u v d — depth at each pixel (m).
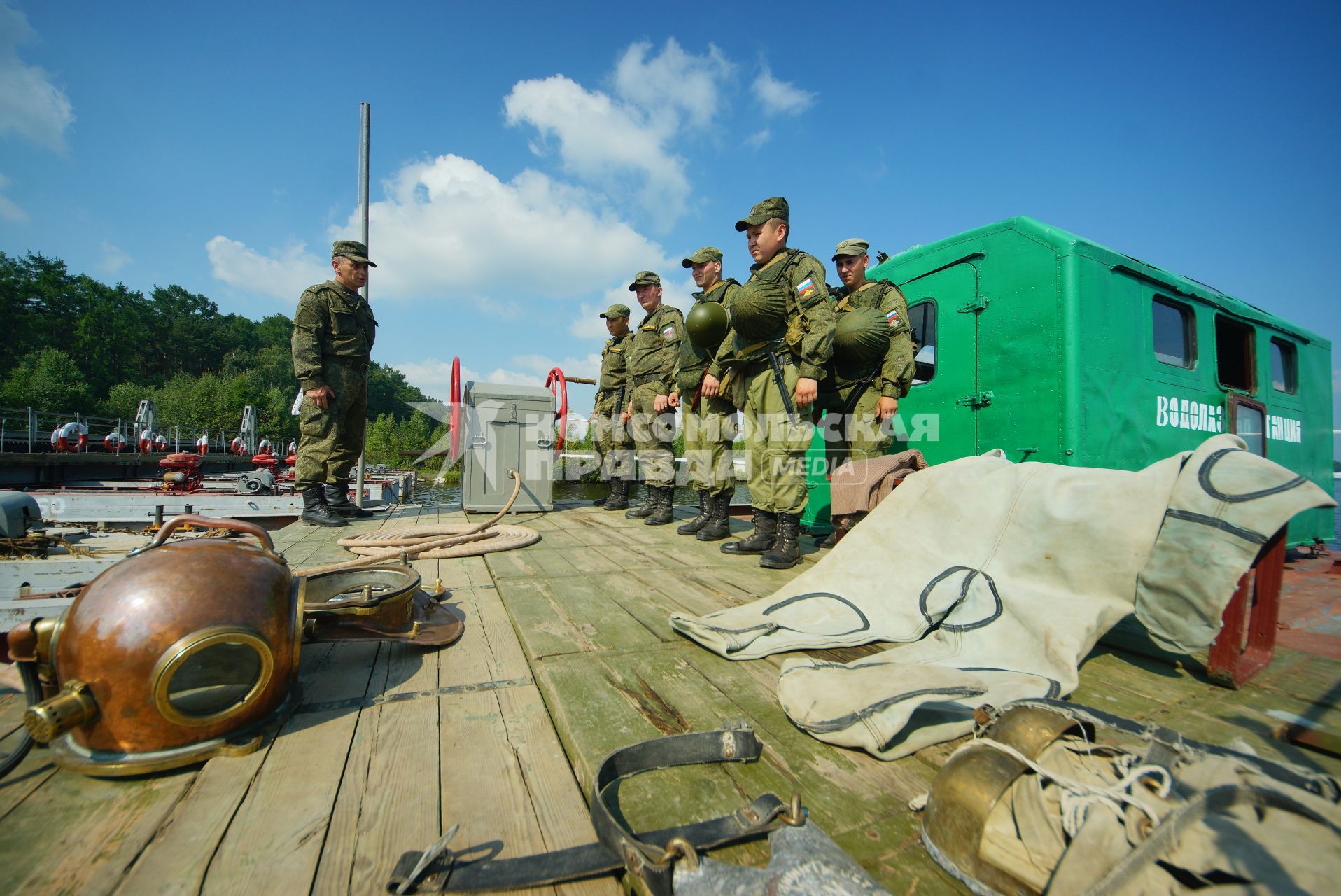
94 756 1.35
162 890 1.03
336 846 1.16
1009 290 3.91
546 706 1.79
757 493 3.74
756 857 1.14
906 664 1.77
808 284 3.44
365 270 4.99
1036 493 2.33
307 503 4.90
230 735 1.47
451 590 2.96
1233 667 1.92
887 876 1.09
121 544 3.99
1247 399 4.77
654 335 5.47
